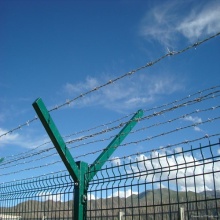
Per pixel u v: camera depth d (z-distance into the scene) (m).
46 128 4.73
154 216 3.70
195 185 3.46
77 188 4.74
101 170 4.40
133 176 4.04
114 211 4.12
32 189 5.46
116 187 4.18
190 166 3.56
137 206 3.89
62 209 4.87
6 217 5.81
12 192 5.85
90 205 4.53
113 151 5.05
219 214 3.20
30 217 5.34
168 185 3.67
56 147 4.78
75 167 4.79
